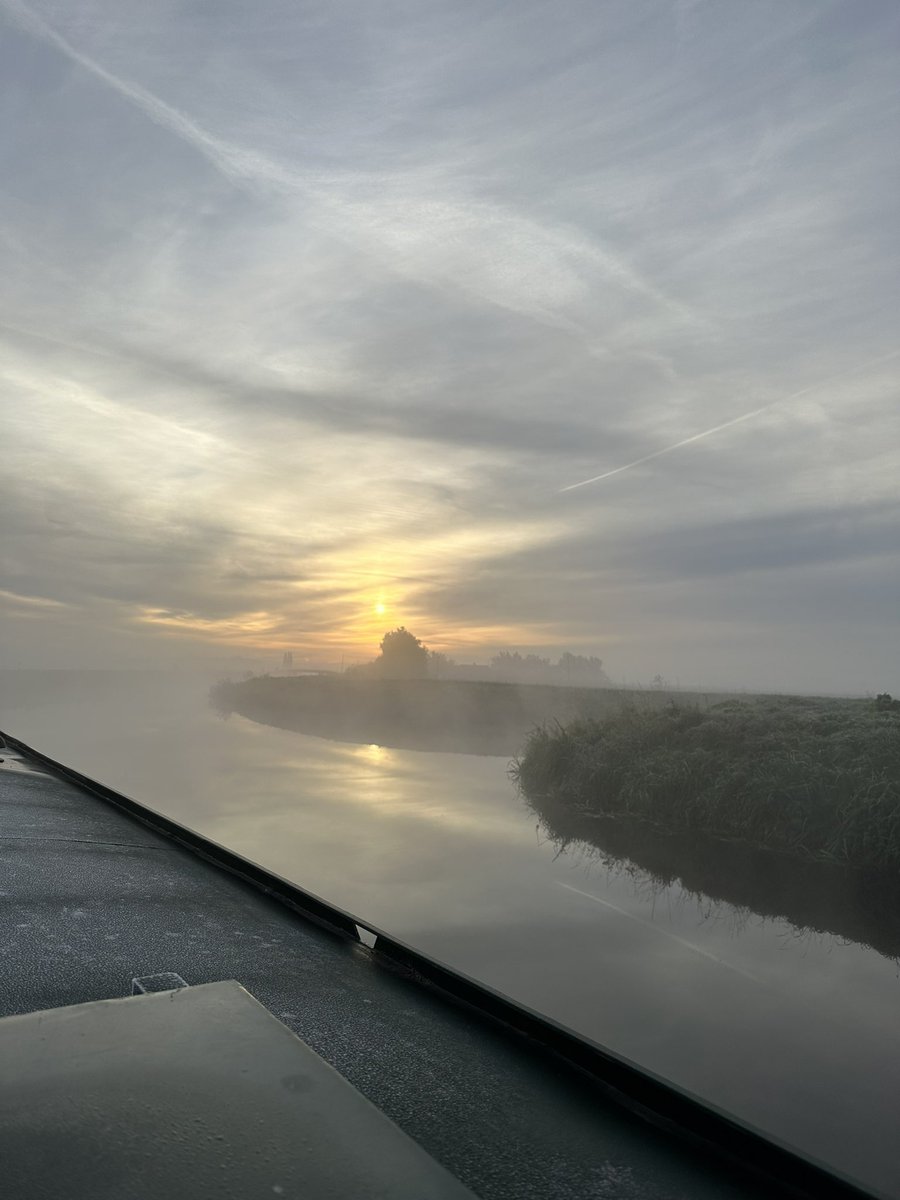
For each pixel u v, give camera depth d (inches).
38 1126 38.4
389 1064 69.7
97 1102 41.0
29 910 111.1
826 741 417.4
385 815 387.2
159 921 112.3
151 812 199.2
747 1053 137.4
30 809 194.5
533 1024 78.7
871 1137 109.3
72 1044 47.4
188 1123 39.6
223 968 94.5
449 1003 88.7
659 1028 148.0
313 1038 74.4
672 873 290.5
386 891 245.1
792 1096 121.4
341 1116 41.7
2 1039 47.8
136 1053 46.7
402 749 751.1
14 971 86.6
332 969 98.3
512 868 282.2
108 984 85.8
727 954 194.2
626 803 403.9
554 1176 53.3
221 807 403.9
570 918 220.1
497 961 183.8
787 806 341.7
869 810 314.7
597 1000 161.6
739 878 283.1
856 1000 164.6
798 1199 52.2
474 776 546.9
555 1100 65.1
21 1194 32.7
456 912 223.6
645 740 481.7
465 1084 66.9
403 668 2396.7
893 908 247.4
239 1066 45.8
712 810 362.0
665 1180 53.9
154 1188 34.2
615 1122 62.1
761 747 419.8
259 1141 38.7
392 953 105.3
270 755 674.8
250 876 147.9
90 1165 35.6
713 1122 59.2
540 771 496.1
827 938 214.4
